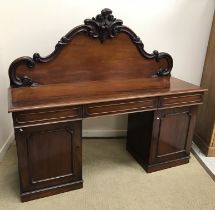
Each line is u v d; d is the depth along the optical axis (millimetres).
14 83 1564
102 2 1982
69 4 1937
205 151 2154
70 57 1674
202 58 2342
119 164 2025
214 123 2053
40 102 1398
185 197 1663
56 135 1495
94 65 1766
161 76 2006
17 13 1894
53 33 1995
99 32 1682
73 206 1544
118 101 1557
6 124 2125
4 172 1853
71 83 1735
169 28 2172
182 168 1998
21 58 1522
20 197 1562
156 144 1853
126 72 1882
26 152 1449
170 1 2082
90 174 1876
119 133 2475
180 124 1887
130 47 1820
